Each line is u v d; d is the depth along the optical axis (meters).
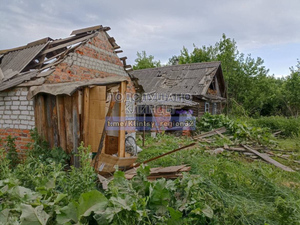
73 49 5.82
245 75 20.72
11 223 1.92
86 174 3.05
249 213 2.70
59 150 4.33
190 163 5.11
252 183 3.84
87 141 4.32
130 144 6.95
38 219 1.95
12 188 2.47
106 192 2.81
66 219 2.10
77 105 4.23
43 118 4.60
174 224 2.23
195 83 14.96
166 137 10.27
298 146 8.07
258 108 20.67
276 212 2.74
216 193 3.09
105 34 7.07
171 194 2.81
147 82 17.17
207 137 9.83
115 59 7.52
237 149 7.33
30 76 5.17
